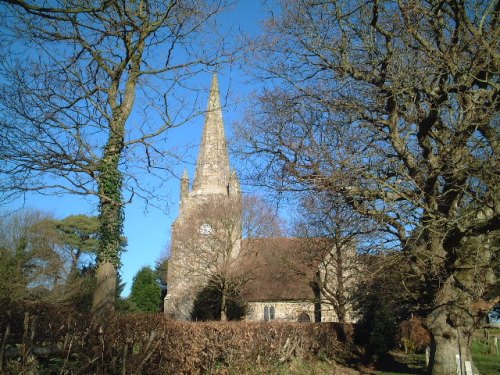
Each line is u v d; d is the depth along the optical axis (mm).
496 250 14656
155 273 62031
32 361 8250
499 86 12141
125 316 10633
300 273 34812
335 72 13875
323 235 25203
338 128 13352
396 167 13719
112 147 9258
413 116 13922
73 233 49281
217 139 54438
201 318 42625
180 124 9547
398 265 15688
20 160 7562
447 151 12977
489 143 12305
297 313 46531
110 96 9570
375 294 23719
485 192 13242
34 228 36281
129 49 9133
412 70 12945
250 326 15617
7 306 8539
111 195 10375
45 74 8070
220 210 42625
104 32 8227
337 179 12273
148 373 10625
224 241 42125
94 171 8820
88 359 9258
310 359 20797
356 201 13430
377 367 21359
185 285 45812
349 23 13758
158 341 10570
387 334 25266
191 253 43281
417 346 26531
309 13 13914
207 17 9398
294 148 13062
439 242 13586
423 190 13086
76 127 8195
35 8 6496
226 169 54438
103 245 11219
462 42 12977
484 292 14836
